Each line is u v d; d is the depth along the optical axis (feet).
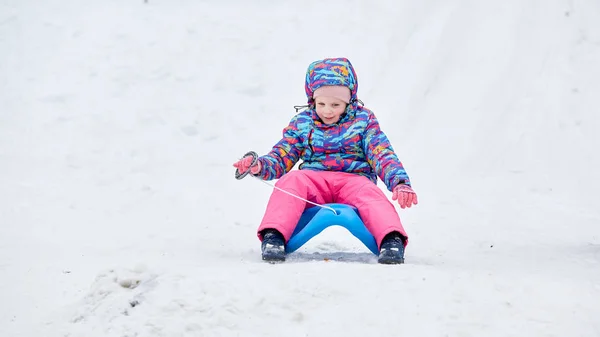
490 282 29.45
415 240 44.70
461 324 26.40
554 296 28.45
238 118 69.51
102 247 42.55
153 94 71.26
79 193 55.77
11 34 78.48
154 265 31.48
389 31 77.77
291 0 83.15
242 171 36.35
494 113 69.41
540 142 66.28
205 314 27.09
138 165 61.82
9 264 37.73
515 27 77.00
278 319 26.81
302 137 39.37
